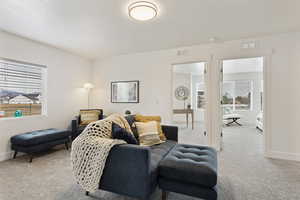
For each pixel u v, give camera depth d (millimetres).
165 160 1704
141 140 2307
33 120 3281
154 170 1591
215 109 3412
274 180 2123
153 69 4008
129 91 4285
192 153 1949
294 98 2840
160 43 3434
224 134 4984
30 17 2324
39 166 2529
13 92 3064
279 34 2939
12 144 2809
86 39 3189
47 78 3566
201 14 2246
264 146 3039
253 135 4840
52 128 3562
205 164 1581
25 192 1816
